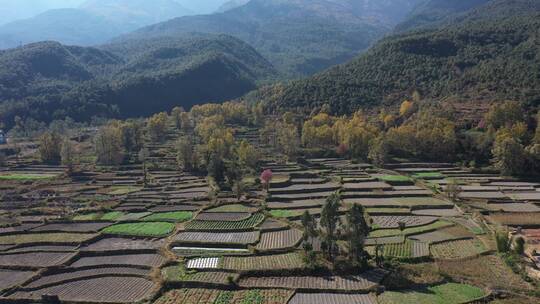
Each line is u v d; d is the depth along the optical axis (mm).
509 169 158750
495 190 144375
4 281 88750
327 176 169000
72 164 190125
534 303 74688
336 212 93062
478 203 132000
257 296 78938
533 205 129250
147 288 83938
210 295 80000
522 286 80438
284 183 158250
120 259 98562
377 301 76312
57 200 147375
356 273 87188
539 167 157875
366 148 193250
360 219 90375
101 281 87812
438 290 80188
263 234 111312
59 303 79188
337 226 111312
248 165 180875
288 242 104188
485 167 168500
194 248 103750
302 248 100062
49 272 92750
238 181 150250
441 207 130375
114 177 177625
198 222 120562
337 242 101750
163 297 79938
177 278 86250
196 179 172125
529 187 146500
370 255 93500
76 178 177750
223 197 145625
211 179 170375
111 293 82312
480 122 190125
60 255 101562
